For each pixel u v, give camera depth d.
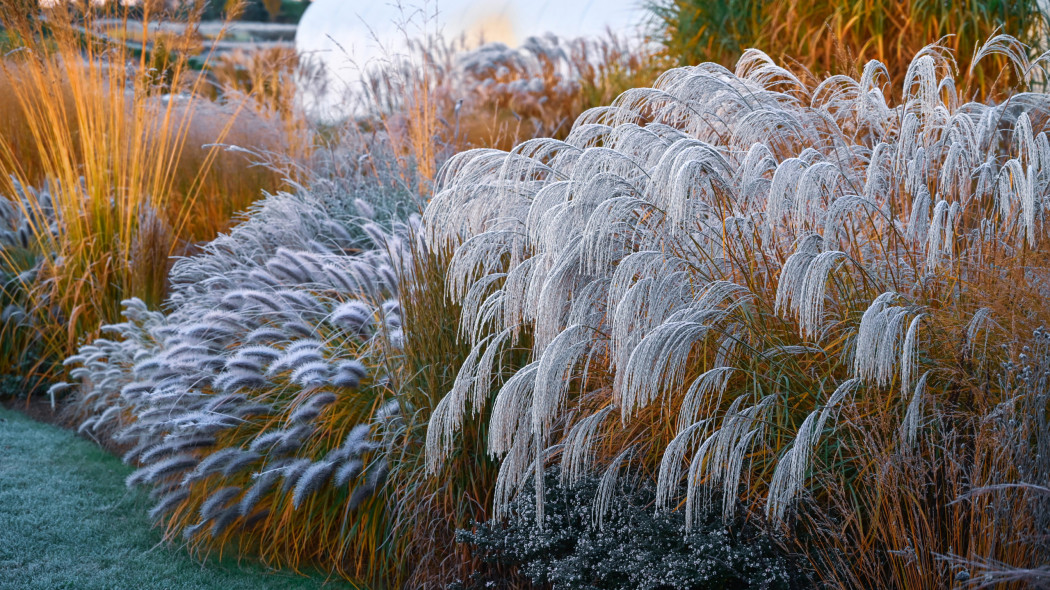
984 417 2.28
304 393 3.57
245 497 3.27
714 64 3.50
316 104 8.11
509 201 3.16
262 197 6.64
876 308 2.29
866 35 5.71
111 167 6.18
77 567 3.46
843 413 2.49
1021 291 2.48
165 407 3.71
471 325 3.20
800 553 2.54
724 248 2.89
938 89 3.14
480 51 10.12
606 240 2.75
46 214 6.32
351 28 12.80
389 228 5.29
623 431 2.88
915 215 2.58
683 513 2.69
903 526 2.29
